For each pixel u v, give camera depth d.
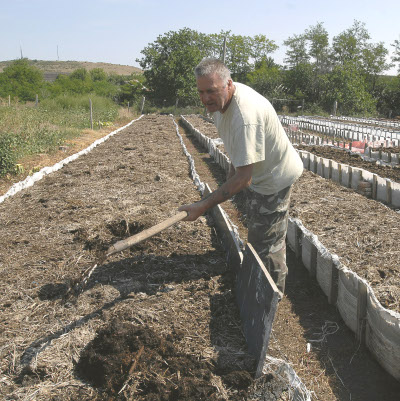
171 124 21.36
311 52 47.50
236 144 2.73
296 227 4.70
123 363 2.47
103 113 22.84
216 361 2.61
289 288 4.12
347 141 15.39
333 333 3.41
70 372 2.52
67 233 4.72
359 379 2.89
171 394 2.33
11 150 8.56
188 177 7.70
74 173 8.05
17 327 2.97
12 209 5.71
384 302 3.38
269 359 2.67
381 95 41.03
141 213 5.36
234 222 5.77
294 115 32.91
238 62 47.53
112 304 3.21
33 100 34.91
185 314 3.11
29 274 3.73
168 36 38.28
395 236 4.75
